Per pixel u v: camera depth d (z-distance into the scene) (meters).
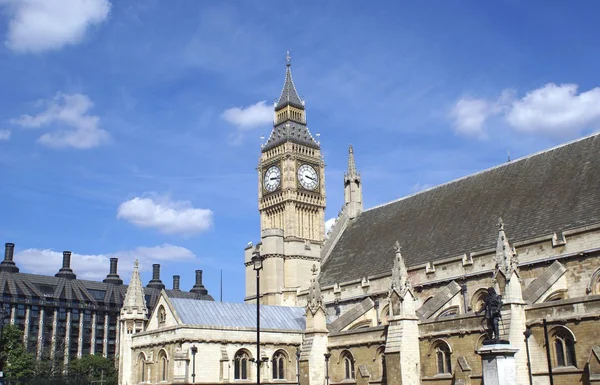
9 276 179.00
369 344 65.44
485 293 64.38
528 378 52.25
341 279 85.06
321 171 121.06
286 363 74.06
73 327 182.00
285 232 113.94
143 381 74.50
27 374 126.31
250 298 102.12
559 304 51.66
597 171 65.00
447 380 57.84
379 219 91.81
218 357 69.88
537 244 61.03
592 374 48.19
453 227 75.81
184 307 74.00
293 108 122.62
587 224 59.47
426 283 70.06
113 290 193.88
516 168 76.38
